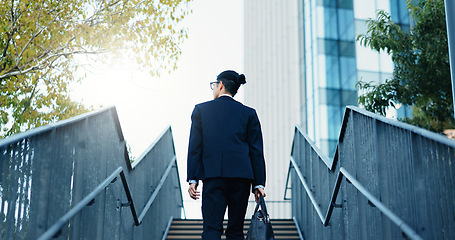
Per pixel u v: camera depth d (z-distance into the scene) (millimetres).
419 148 2951
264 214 3598
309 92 22422
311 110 21984
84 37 8391
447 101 8164
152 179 7145
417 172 2922
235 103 3633
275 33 32031
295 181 8477
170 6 9062
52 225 2949
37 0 8094
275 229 8039
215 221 3383
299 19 25406
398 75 8539
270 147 31000
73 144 3408
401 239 3311
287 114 26922
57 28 8305
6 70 7961
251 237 3539
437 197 2750
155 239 7250
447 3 4117
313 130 21531
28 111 9008
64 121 3041
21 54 8047
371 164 4004
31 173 2711
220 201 3387
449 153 2680
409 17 20969
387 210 3258
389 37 8602
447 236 2639
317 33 21891
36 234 2715
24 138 2408
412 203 3053
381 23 8742
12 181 2453
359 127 4387
